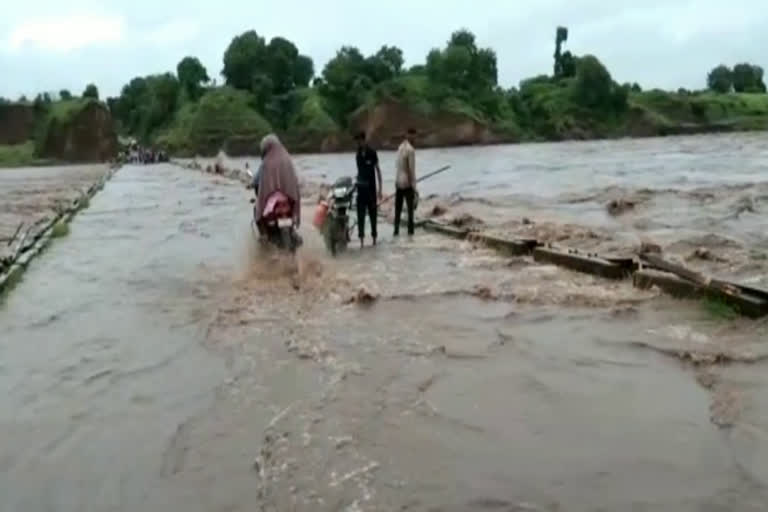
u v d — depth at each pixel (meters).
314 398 5.62
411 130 14.60
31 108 116.50
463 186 30.30
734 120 126.62
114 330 7.96
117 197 28.80
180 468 4.55
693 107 128.12
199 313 8.57
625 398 5.46
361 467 4.46
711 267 10.63
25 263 12.20
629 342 6.86
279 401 5.60
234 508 4.05
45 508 4.14
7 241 15.67
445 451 4.64
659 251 11.66
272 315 8.34
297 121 119.75
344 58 127.62
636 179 30.23
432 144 115.31
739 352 6.41
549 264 11.11
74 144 105.81
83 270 11.86
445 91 120.00
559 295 8.88
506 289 9.30
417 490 4.15
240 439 4.93
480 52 125.38
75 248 14.48
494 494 4.08
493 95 125.12
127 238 15.74
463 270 10.84
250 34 130.88
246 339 7.37
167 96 132.75
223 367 6.52
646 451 4.56
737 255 11.52
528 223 16.23
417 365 6.36
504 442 4.75
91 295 9.86
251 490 4.23
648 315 7.82
